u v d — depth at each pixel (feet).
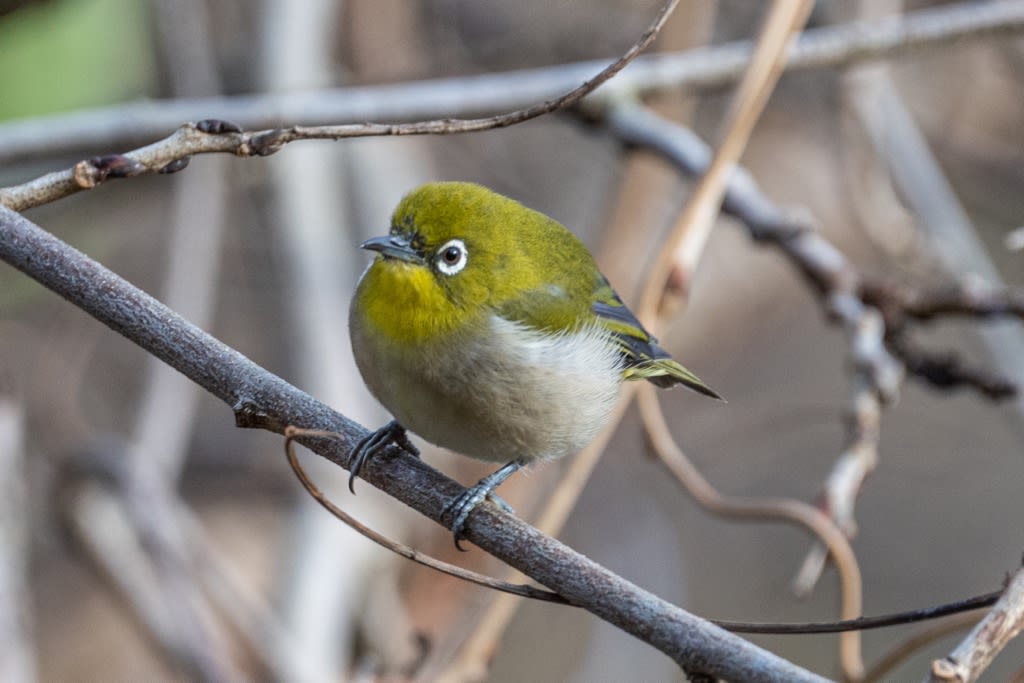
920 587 54.13
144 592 34.88
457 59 49.24
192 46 44.39
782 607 52.31
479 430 24.48
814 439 52.95
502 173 51.13
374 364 24.23
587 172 51.60
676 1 19.99
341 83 47.03
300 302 39.55
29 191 20.33
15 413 33.40
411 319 23.85
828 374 53.62
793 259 35.32
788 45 30.37
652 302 29.84
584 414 25.20
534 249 25.57
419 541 35.32
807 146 52.42
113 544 35.76
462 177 50.88
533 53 49.88
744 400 53.01
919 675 52.11
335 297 40.11
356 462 20.35
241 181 43.32
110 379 45.62
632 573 49.42
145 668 42.11
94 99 39.27
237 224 47.34
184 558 35.09
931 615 18.35
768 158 52.31
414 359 23.88
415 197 24.90
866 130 42.11
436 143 50.88
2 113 37.93
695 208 30.09
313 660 32.17
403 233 24.49
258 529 44.01
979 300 34.01
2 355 42.96
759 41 30.37
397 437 25.29
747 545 52.75
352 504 34.53
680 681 46.32
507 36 50.01
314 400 20.43
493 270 24.54
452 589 34.04
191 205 40.63
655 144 37.17
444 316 23.94
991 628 16.84
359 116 36.11
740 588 52.29
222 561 40.88
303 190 41.11
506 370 23.94
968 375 34.22
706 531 52.60
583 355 25.12
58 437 43.14
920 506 55.16
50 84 38.32
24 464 42.14
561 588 18.38
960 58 53.42
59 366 44.29
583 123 38.29
